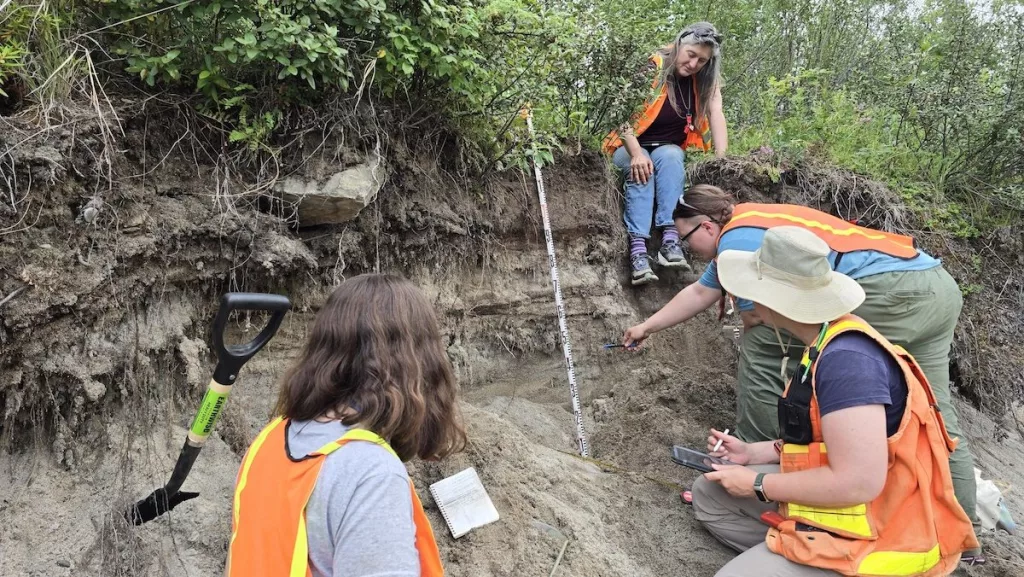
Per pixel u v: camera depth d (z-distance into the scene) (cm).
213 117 269
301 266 287
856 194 482
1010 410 491
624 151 446
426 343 151
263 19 260
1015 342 495
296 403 141
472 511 261
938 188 524
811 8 827
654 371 408
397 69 305
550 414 385
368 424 136
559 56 359
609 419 388
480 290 376
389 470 128
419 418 143
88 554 209
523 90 354
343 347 143
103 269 231
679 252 434
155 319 251
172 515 224
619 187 448
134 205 244
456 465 276
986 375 472
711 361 432
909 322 286
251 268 276
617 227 435
